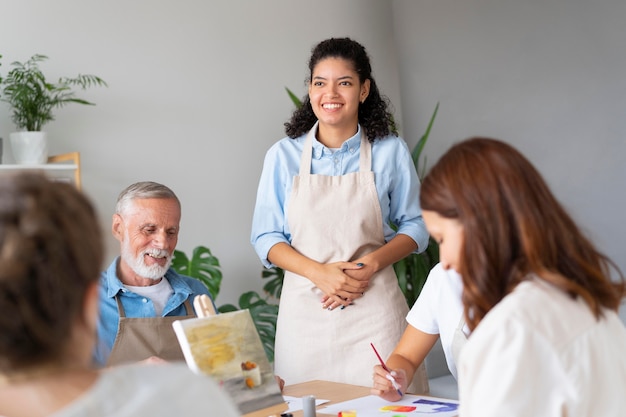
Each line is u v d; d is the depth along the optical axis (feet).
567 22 15.17
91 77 12.28
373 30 15.97
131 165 12.68
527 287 4.09
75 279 2.70
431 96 16.12
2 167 10.59
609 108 14.89
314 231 8.96
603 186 14.99
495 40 15.80
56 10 12.03
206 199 13.50
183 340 5.12
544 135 15.48
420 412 6.04
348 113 9.07
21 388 2.71
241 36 13.99
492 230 4.10
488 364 3.94
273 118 14.32
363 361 8.81
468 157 4.22
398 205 9.34
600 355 4.01
